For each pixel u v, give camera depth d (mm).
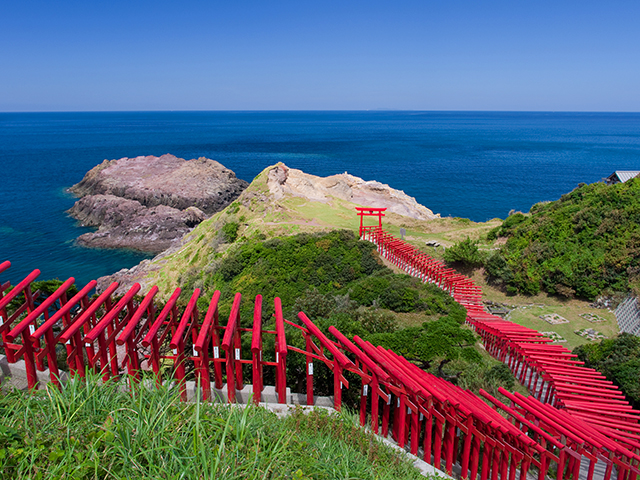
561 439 12164
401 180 125188
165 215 82625
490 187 115312
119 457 6336
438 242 46375
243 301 33375
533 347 19969
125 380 9141
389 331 22109
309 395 11430
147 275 54969
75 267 66625
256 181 62375
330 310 24328
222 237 52906
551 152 193000
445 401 10172
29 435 6484
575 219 38031
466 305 29656
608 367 20672
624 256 31625
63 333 10453
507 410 12359
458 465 11562
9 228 83125
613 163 157125
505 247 39625
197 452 6391
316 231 46938
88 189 108188
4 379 10328
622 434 13719
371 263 37719
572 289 31859
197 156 184000
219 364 10859
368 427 10969
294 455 7469
